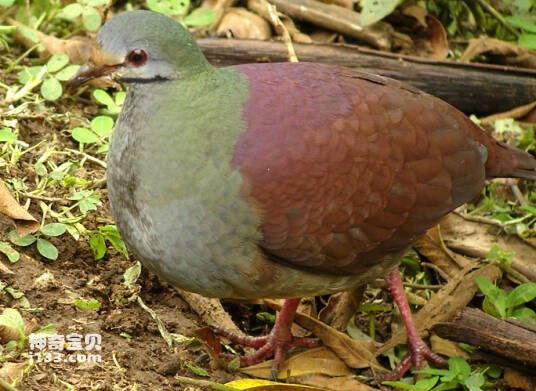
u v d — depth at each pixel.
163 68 8.30
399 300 9.88
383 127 8.89
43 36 12.08
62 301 9.13
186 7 12.28
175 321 9.66
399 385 9.16
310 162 8.48
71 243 9.88
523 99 12.81
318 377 9.67
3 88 11.55
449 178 9.20
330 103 8.77
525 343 9.35
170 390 8.68
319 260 8.73
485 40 13.51
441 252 10.89
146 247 8.59
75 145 11.20
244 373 9.52
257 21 13.02
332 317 10.29
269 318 10.30
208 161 8.27
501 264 10.79
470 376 9.37
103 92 11.43
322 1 13.41
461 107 12.80
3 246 9.27
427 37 13.54
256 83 8.71
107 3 11.91
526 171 9.95
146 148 8.34
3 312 8.61
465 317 9.59
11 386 7.67
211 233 8.35
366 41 13.16
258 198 8.33
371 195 8.76
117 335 9.16
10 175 10.16
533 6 14.46
